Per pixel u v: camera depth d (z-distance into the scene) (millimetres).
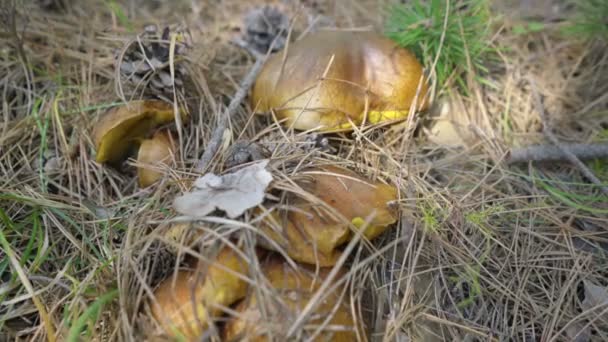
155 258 349
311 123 403
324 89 402
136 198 404
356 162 400
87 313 321
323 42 419
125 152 419
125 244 354
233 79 471
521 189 418
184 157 413
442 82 457
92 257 367
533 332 359
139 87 413
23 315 355
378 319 350
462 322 360
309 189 357
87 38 488
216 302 322
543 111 457
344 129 408
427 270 362
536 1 543
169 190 387
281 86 410
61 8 514
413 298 361
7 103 442
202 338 317
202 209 337
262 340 318
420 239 375
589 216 399
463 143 445
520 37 509
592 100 469
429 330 354
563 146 427
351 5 545
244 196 341
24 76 454
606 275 378
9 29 455
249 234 330
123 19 495
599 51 492
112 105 416
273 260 338
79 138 418
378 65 414
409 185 389
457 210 390
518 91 472
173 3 541
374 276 363
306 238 338
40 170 402
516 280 375
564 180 424
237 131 426
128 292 341
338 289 338
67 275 354
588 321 361
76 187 411
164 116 409
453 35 452
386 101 412
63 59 466
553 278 376
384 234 375
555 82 481
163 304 328
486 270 372
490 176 424
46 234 374
